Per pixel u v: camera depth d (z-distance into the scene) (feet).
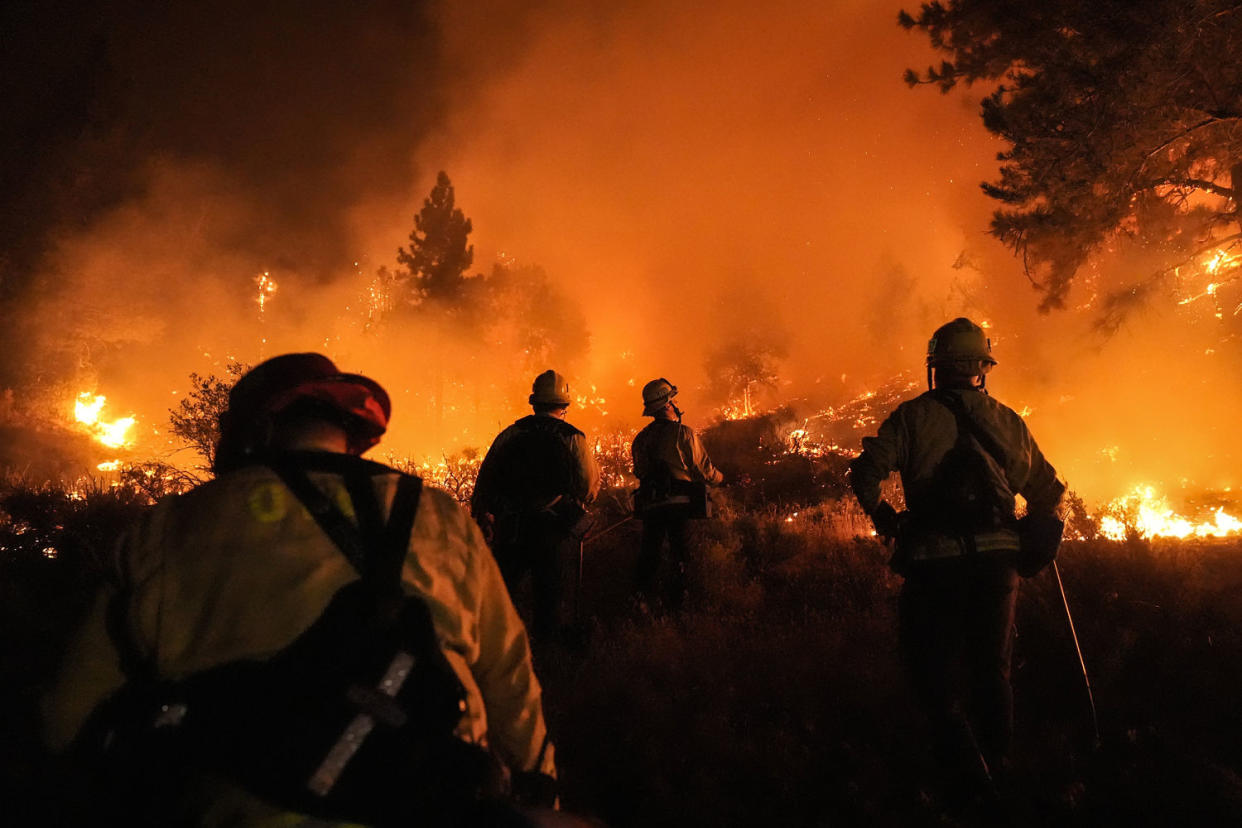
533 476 17.93
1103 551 20.84
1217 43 37.45
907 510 13.01
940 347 13.32
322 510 5.23
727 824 11.91
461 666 5.39
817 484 39.81
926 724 14.21
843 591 21.61
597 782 12.92
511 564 17.99
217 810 4.56
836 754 13.51
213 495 5.31
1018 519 12.73
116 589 5.18
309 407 5.91
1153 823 11.60
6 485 32.53
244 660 4.76
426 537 5.46
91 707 4.96
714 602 21.12
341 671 4.73
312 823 4.49
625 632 18.93
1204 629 17.01
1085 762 13.03
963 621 12.43
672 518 22.02
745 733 14.33
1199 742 13.38
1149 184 44.68
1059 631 16.98
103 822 4.90
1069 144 39.88
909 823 11.73
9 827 10.92
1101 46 38.55
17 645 17.65
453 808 4.82
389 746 4.66
